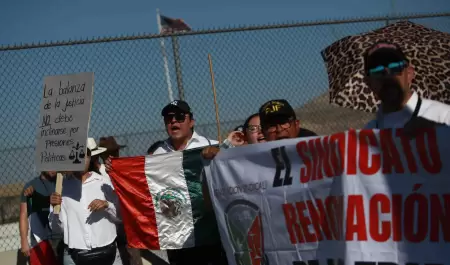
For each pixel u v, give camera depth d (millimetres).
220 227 4176
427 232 3164
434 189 3158
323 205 3557
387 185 3275
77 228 5426
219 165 4148
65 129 5309
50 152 5398
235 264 4090
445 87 4156
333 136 3471
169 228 5090
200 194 5008
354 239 3328
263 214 3904
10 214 6977
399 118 3391
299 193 3689
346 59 4441
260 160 3916
